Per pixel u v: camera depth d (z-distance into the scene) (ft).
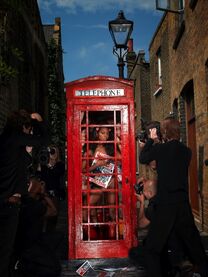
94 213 21.86
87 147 21.45
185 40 35.01
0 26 26.32
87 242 21.39
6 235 15.34
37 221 16.31
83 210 21.74
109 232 21.95
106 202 21.91
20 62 35.55
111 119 21.77
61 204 54.44
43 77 52.39
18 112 16.87
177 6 39.75
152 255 15.35
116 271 19.16
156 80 55.21
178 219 15.39
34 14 43.80
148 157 16.22
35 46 44.93
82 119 21.72
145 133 18.30
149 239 15.46
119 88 21.53
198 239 15.60
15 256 15.96
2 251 15.25
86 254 21.33
